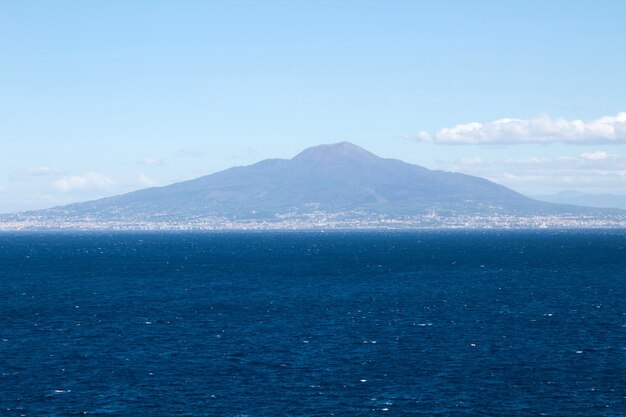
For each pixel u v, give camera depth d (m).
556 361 83.75
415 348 91.44
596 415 64.25
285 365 82.38
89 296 149.62
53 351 90.44
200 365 82.50
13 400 69.12
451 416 64.06
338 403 67.88
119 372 79.44
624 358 85.06
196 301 140.12
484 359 85.00
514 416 64.06
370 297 145.75
